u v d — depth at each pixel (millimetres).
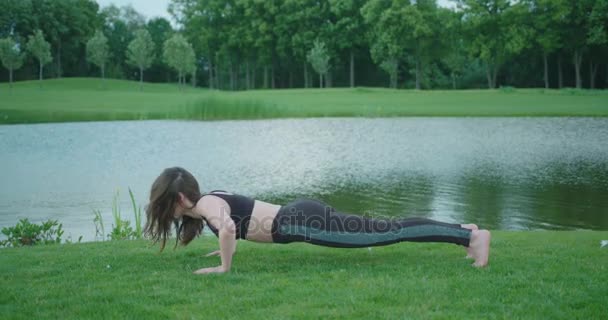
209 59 81062
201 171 14633
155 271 4363
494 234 6172
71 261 4797
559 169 14430
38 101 41469
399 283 3910
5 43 59219
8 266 4652
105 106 37875
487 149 18641
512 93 48312
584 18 58938
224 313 3330
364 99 44281
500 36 62375
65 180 13320
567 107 35469
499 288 3770
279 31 72312
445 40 65500
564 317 3227
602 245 5348
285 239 4375
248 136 22984
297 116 33219
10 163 16125
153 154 17922
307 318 3236
